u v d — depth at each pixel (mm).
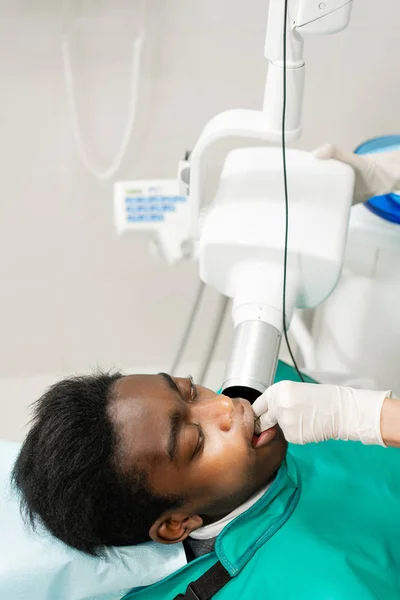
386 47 1499
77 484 871
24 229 1558
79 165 1498
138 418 877
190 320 1469
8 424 1750
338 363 1408
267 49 865
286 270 959
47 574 941
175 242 1334
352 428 858
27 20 1316
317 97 1548
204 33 1401
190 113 1494
